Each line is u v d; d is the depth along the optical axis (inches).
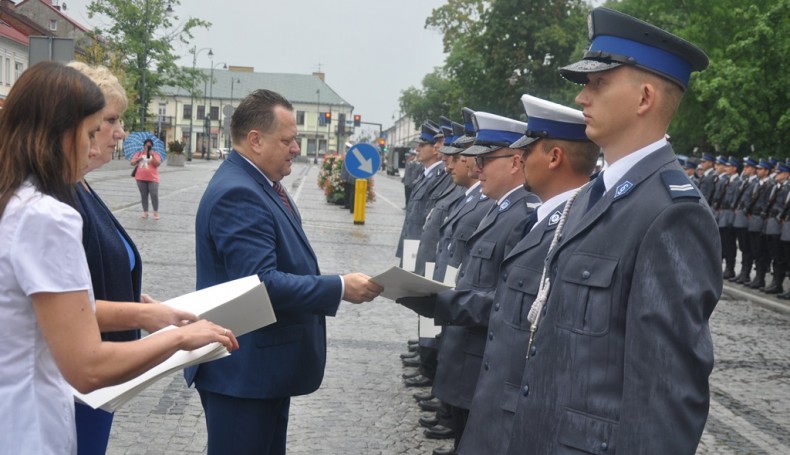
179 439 207.3
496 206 177.0
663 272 91.6
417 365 293.0
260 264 130.6
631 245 95.6
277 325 136.3
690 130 1031.0
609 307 96.2
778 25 800.9
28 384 84.6
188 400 239.9
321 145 4471.0
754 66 822.5
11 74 2123.5
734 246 661.9
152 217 706.8
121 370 87.0
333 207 1022.4
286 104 142.6
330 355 304.7
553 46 1838.1
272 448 146.8
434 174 396.5
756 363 339.6
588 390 96.3
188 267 457.4
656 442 88.2
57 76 88.4
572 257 101.7
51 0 3292.3
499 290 135.9
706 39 1031.0
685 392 89.3
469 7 2116.1
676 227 92.7
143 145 686.5
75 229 85.0
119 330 110.6
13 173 85.4
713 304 93.0
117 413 224.5
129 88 1812.3
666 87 100.7
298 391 138.5
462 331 174.7
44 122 86.9
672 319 90.1
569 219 111.8
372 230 766.5
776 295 570.3
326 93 4498.0
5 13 2410.2
